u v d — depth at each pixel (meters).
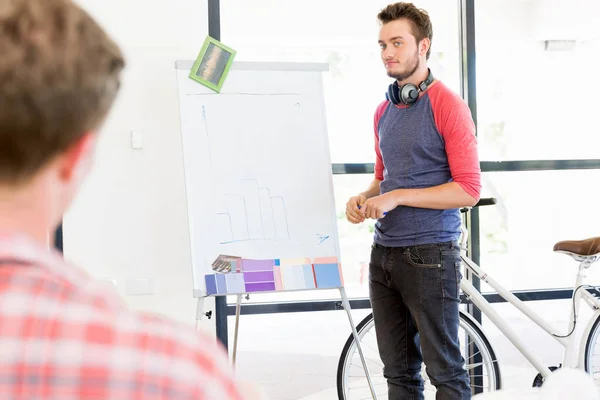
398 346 2.28
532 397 1.06
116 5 2.87
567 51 3.27
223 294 2.38
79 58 0.36
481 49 3.22
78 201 2.84
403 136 2.18
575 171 3.27
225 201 2.49
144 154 2.88
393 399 2.28
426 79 2.19
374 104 3.13
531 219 3.25
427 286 2.13
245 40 3.06
